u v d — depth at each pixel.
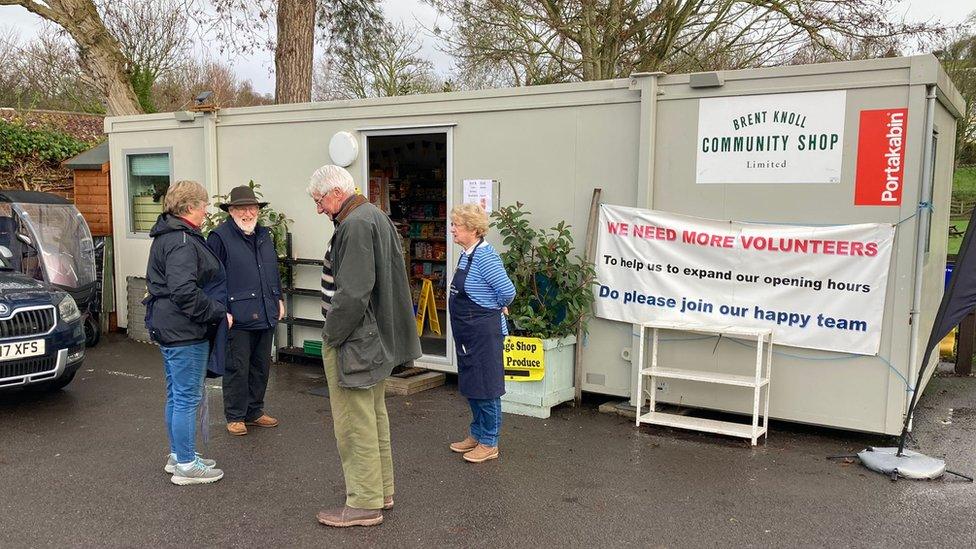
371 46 14.48
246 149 7.51
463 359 4.41
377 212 3.50
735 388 5.20
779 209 4.98
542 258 5.61
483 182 6.18
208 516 3.71
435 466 4.43
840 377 4.86
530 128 5.93
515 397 5.54
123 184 8.55
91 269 8.03
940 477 4.23
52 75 18.89
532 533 3.51
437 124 6.37
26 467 4.41
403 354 3.71
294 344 7.43
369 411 3.53
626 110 5.51
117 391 6.23
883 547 3.36
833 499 3.92
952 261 7.89
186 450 4.07
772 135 4.96
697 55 12.84
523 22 13.24
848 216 4.77
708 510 3.78
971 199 15.15
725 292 5.17
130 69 13.45
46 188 11.83
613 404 5.66
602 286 5.66
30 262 7.57
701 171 5.24
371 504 3.57
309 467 4.42
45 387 5.96
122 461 4.52
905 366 4.66
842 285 4.78
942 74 4.78
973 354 7.18
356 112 6.78
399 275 3.66
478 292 4.32
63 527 3.58
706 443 4.88
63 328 5.60
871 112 4.63
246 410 5.09
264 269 5.07
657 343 5.42
